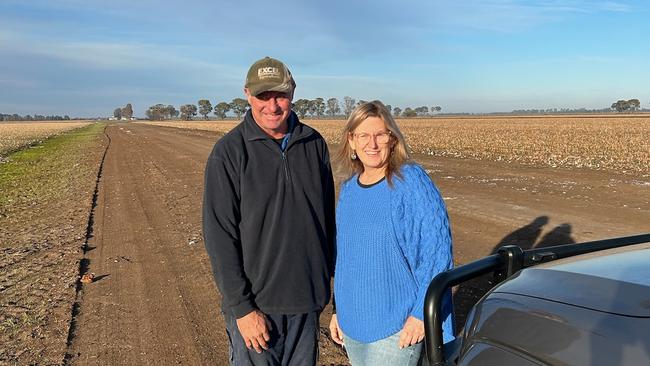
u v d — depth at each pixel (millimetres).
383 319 2191
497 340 1354
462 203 9727
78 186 14992
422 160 18594
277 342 2502
